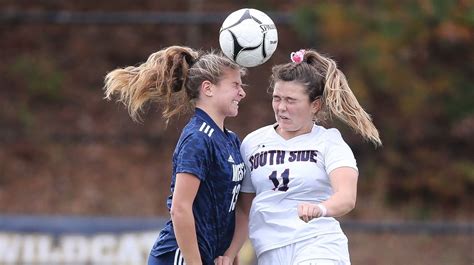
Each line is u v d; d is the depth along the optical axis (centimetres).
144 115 4772
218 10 5028
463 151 4416
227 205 1861
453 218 4266
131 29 5112
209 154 1800
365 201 4341
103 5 5094
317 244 1836
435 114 4394
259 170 1880
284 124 1862
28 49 5053
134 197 4303
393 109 4409
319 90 1859
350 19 4169
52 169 4475
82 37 5103
